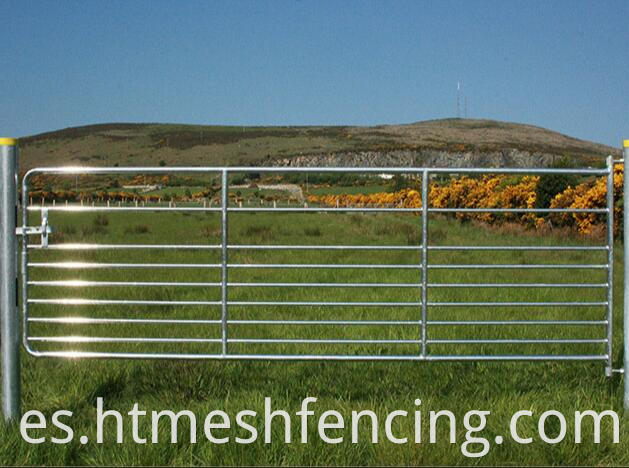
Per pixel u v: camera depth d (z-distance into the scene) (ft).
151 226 81.00
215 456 14.96
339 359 17.74
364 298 33.17
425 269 17.72
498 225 81.76
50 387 19.31
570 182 75.10
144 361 21.44
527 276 41.29
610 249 17.89
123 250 55.57
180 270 43.45
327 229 77.05
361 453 15.26
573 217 67.62
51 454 15.20
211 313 29.55
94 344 25.35
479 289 35.96
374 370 21.27
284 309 30.12
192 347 24.45
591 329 26.71
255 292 34.96
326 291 35.09
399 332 25.89
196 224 84.99
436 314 29.55
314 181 187.83
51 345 25.48
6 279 17.30
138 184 184.96
